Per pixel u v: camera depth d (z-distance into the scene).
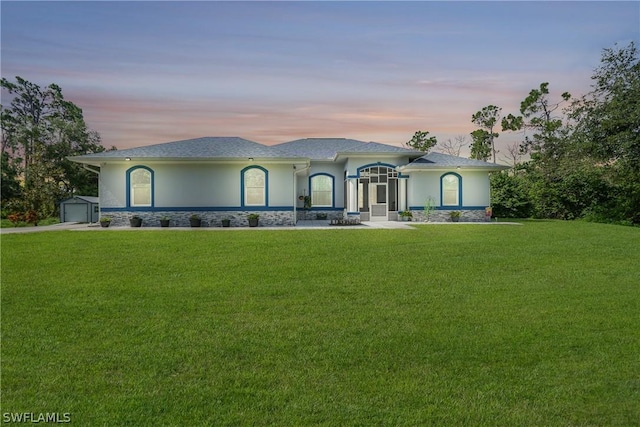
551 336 6.02
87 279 9.52
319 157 27.12
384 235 16.98
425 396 4.27
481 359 5.22
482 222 24.98
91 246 14.05
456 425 3.75
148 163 22.17
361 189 25.72
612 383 4.54
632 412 3.95
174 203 22.30
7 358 5.21
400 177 25.72
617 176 29.73
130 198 22.23
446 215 25.55
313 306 7.55
